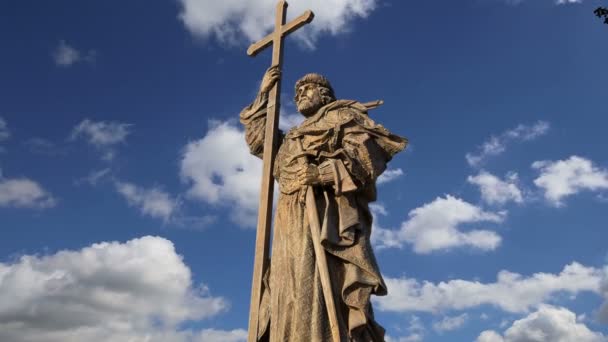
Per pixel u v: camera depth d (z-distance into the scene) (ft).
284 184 36.24
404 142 35.53
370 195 35.99
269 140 38.47
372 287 33.09
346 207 34.68
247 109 41.55
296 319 32.40
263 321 34.63
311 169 34.78
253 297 35.32
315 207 34.53
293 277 33.81
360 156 34.86
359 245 33.91
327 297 32.40
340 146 35.83
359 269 33.37
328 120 37.09
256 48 42.73
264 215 36.73
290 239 34.83
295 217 35.19
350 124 35.86
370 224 35.78
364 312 32.27
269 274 35.70
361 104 37.65
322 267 33.04
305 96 39.04
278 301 33.63
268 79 40.34
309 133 36.35
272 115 39.24
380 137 35.76
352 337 32.07
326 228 33.76
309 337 31.94
